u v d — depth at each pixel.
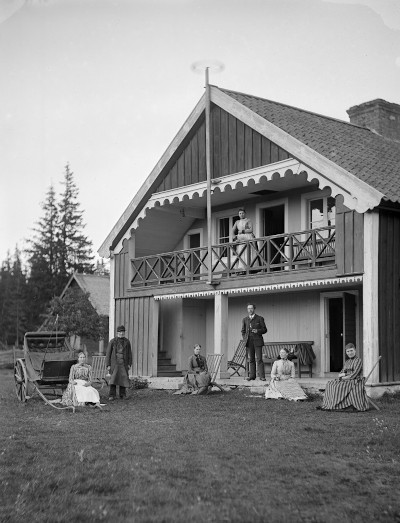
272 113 19.41
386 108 23.00
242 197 21.38
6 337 62.09
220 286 19.66
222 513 6.53
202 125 20.19
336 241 16.62
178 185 20.75
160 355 23.08
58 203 67.81
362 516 6.52
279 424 11.62
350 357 13.73
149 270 23.09
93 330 35.44
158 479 7.77
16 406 15.13
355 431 10.75
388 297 16.06
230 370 21.61
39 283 64.00
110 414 13.48
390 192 16.06
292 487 7.45
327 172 16.61
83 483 7.64
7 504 6.97
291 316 20.61
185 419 12.55
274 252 20.86
